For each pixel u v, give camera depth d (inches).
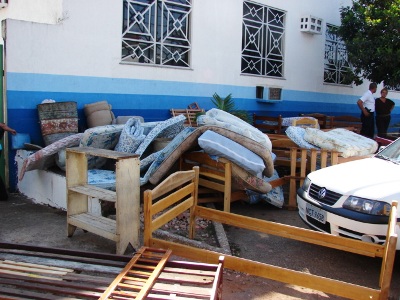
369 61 440.1
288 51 449.4
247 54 412.5
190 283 117.3
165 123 248.7
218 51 380.8
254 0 405.4
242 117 374.6
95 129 235.1
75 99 294.2
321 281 134.0
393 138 478.9
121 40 314.0
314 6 473.1
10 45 263.1
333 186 185.3
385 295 126.3
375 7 451.8
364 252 155.5
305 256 194.9
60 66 284.8
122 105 319.9
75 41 289.9
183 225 222.2
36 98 276.5
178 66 352.5
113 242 193.9
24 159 258.5
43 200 252.1
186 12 355.3
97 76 303.4
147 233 152.8
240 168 228.4
